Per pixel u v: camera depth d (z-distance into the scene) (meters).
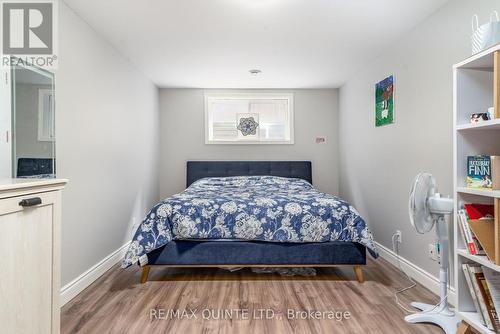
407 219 2.69
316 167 4.77
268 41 2.87
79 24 2.37
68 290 2.17
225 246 2.56
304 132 4.75
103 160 2.77
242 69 3.72
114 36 2.74
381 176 3.20
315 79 4.20
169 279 2.60
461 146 1.62
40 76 1.95
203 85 4.50
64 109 2.17
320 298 2.21
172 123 4.69
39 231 1.21
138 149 3.71
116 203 3.06
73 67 2.29
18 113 1.79
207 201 2.66
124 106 3.26
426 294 2.27
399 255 2.83
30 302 1.17
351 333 1.75
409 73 2.64
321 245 2.56
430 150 2.35
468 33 1.96
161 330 1.78
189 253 2.55
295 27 2.57
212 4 2.19
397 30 2.62
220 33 2.69
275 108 4.83
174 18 2.40
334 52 3.15
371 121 3.45
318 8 2.25
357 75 3.87
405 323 1.86
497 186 1.40
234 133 4.76
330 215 2.59
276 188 3.82
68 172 2.21
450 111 2.13
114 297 2.23
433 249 2.29
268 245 2.57
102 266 2.71
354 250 2.55
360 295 2.26
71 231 2.23
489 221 1.50
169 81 4.27
